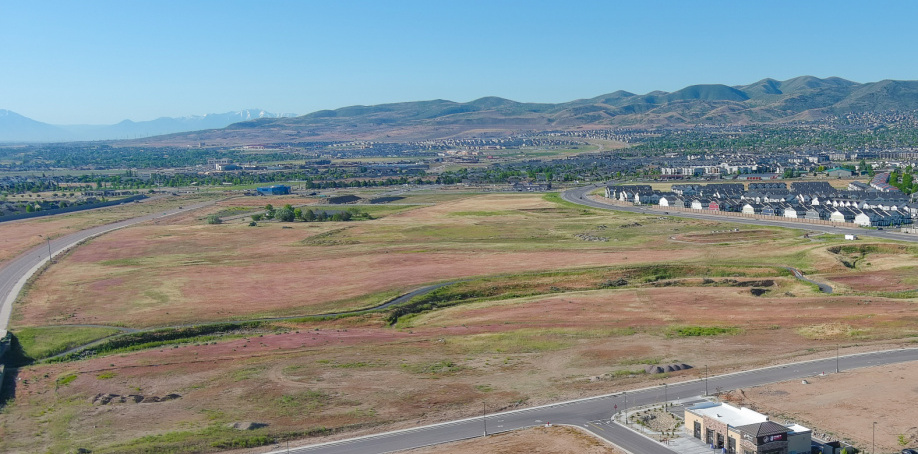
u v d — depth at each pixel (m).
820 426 105.19
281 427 109.69
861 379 123.38
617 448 100.88
